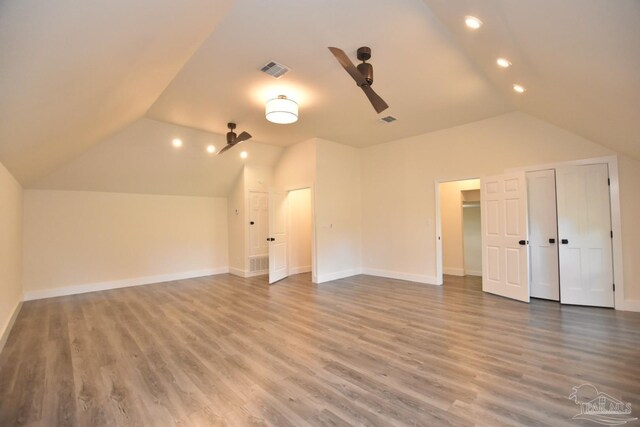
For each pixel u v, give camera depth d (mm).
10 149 2771
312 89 3680
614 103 2443
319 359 2662
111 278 5605
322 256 5910
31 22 1283
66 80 2035
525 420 1811
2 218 3137
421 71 3299
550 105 3457
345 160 6434
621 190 3893
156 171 5676
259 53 2893
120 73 2418
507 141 4703
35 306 4430
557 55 2170
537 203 4484
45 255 4996
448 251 6645
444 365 2518
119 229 5711
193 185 6387
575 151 4160
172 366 2566
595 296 4055
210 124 4961
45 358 2738
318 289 5309
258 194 6746
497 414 1875
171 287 5605
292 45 2766
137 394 2156
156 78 2975
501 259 4691
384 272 6336
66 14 1380
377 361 2609
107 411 1962
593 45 1791
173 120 4762
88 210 5410
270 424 1822
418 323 3535
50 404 2041
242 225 6613
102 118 3379
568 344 2885
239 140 4648
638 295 3826
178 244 6414
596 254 4047
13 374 2455
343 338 3123
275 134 5605
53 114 2510
